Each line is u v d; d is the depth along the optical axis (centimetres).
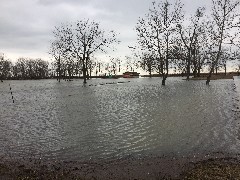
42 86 7988
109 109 3116
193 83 7088
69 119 2583
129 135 1895
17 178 1195
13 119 2692
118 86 6919
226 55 6856
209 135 1820
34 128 2239
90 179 1174
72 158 1466
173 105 3231
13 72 18238
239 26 6575
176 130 1992
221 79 8900
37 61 18475
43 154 1548
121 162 1379
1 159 1478
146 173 1222
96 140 1798
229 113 2570
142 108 3086
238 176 1084
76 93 5300
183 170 1228
